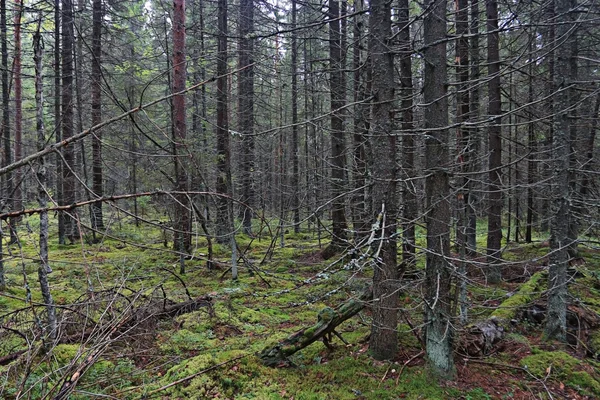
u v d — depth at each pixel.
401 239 4.40
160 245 12.28
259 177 12.20
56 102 10.29
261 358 4.72
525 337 5.87
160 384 4.14
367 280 7.60
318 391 4.14
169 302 6.77
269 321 6.44
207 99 13.94
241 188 11.74
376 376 4.39
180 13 8.55
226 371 4.36
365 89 6.09
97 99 10.09
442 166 4.24
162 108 11.84
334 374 4.45
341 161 9.72
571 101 5.42
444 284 4.33
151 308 5.41
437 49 4.19
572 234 6.50
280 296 7.87
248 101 13.00
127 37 14.02
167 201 6.01
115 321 3.52
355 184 6.54
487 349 5.24
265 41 9.95
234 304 7.20
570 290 7.44
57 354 4.22
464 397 4.02
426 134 4.23
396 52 4.25
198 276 9.36
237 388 4.16
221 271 9.83
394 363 4.64
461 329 4.66
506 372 4.68
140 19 12.19
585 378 4.49
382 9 4.32
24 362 4.05
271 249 3.66
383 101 4.23
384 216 4.18
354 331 5.88
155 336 5.11
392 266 4.55
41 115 4.35
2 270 7.36
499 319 6.07
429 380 4.26
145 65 11.27
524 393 4.22
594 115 7.61
